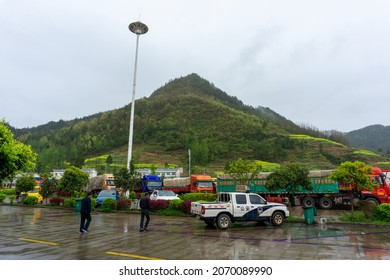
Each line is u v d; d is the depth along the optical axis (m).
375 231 11.59
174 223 14.36
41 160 105.12
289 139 125.56
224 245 8.79
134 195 28.31
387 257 7.32
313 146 119.06
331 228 12.41
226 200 12.94
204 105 184.38
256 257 7.32
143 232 11.45
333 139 156.12
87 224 11.51
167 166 102.12
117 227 12.98
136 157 102.56
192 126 153.75
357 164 13.80
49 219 16.64
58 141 154.50
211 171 92.44
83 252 7.74
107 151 137.38
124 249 8.16
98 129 166.88
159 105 193.00
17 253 7.60
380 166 89.12
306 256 7.43
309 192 22.08
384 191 19.45
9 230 12.05
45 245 8.70
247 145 120.50
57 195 34.47
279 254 7.64
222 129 142.88
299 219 14.28
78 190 27.08
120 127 161.12
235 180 25.73
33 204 29.19
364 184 13.58
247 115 176.38
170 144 131.50
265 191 24.00
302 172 14.56
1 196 34.44
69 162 116.81
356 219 13.60
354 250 8.12
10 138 12.03
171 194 20.83
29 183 32.25
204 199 20.03
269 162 99.94
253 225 13.45
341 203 20.89
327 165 92.44
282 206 13.34
